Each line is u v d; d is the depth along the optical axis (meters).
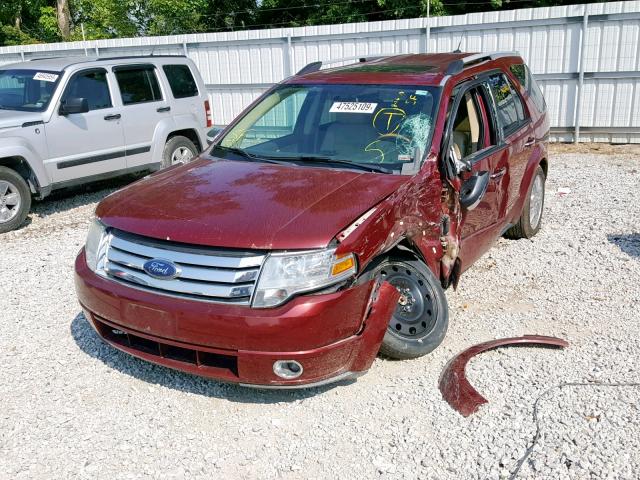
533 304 5.36
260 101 5.58
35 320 5.27
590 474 3.27
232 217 3.84
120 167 9.21
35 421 3.87
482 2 21.69
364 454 3.53
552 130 12.71
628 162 10.93
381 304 3.87
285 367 3.64
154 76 9.76
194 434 3.73
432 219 4.48
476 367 4.30
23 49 16.33
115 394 4.14
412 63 5.71
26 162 8.06
